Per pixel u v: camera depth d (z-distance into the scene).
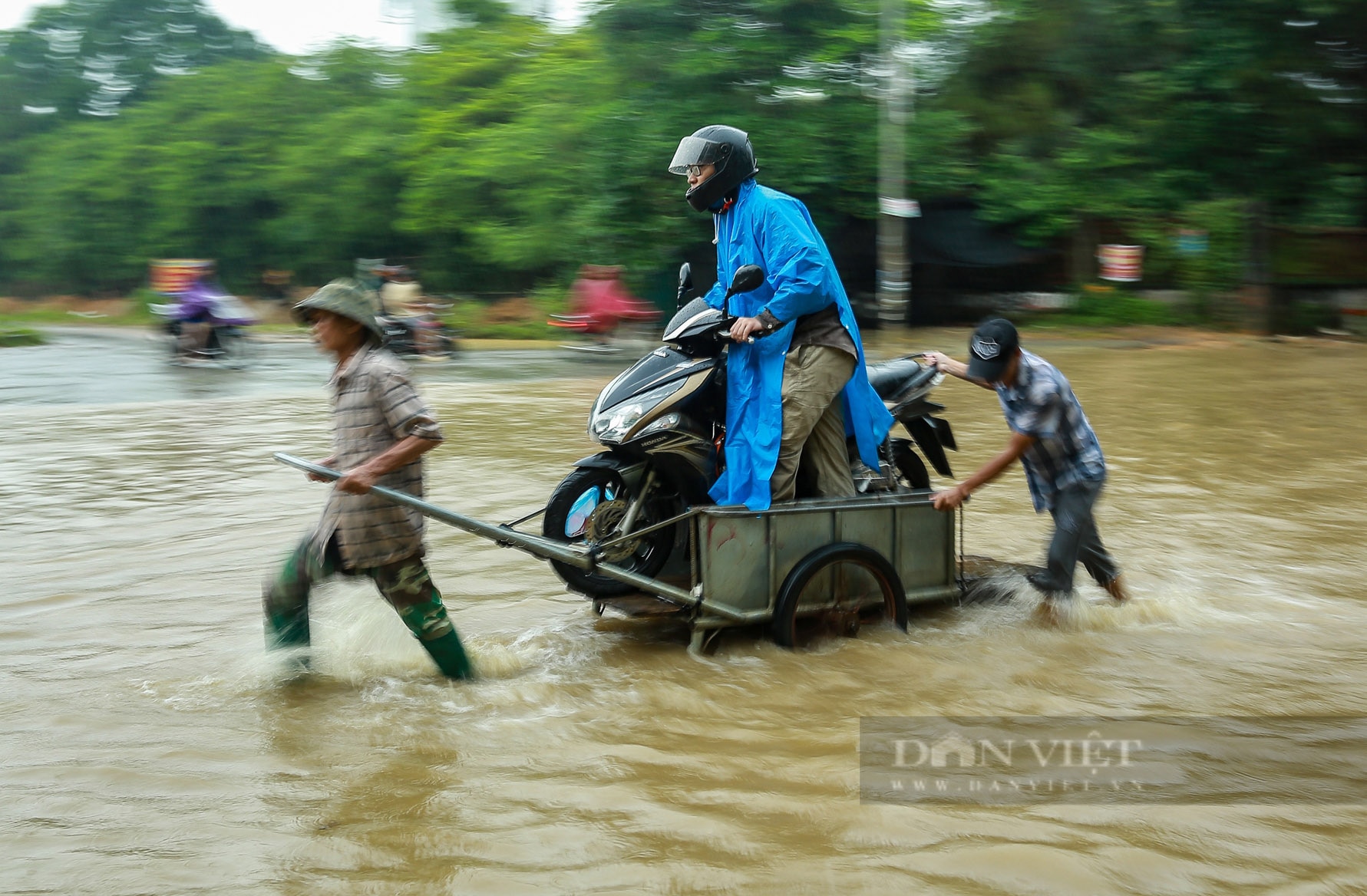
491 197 30.19
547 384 14.26
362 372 3.89
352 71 37.62
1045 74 24.00
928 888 2.66
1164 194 21.03
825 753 3.47
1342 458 8.60
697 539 4.33
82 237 39.72
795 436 4.45
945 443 5.32
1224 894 2.63
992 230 24.12
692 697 3.95
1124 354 17.61
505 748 3.52
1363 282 23.56
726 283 4.59
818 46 23.06
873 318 22.72
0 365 17.44
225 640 4.57
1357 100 20.20
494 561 5.80
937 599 4.77
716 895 2.64
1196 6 19.98
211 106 38.50
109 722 3.73
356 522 3.86
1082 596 5.15
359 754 3.47
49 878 2.74
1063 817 3.02
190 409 11.81
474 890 2.67
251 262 37.53
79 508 6.98
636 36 23.31
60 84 45.72
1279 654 4.41
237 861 2.81
